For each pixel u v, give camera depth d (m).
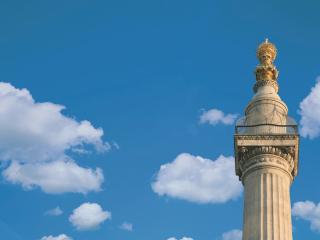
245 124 38.06
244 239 33.81
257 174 35.88
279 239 32.91
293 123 37.41
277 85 40.66
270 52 41.88
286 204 34.69
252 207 34.62
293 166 37.03
